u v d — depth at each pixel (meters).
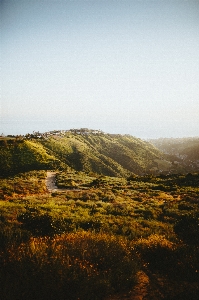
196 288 4.71
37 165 74.88
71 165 103.81
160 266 6.07
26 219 10.65
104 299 4.43
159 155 199.12
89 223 12.42
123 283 4.86
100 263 5.55
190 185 38.62
